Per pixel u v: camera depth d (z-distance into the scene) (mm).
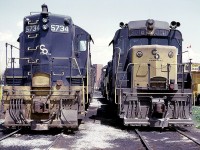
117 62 9664
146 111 8164
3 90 7539
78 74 8758
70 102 7609
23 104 7504
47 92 7602
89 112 13625
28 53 8555
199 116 11602
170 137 7137
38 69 8320
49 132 7781
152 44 9430
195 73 18344
